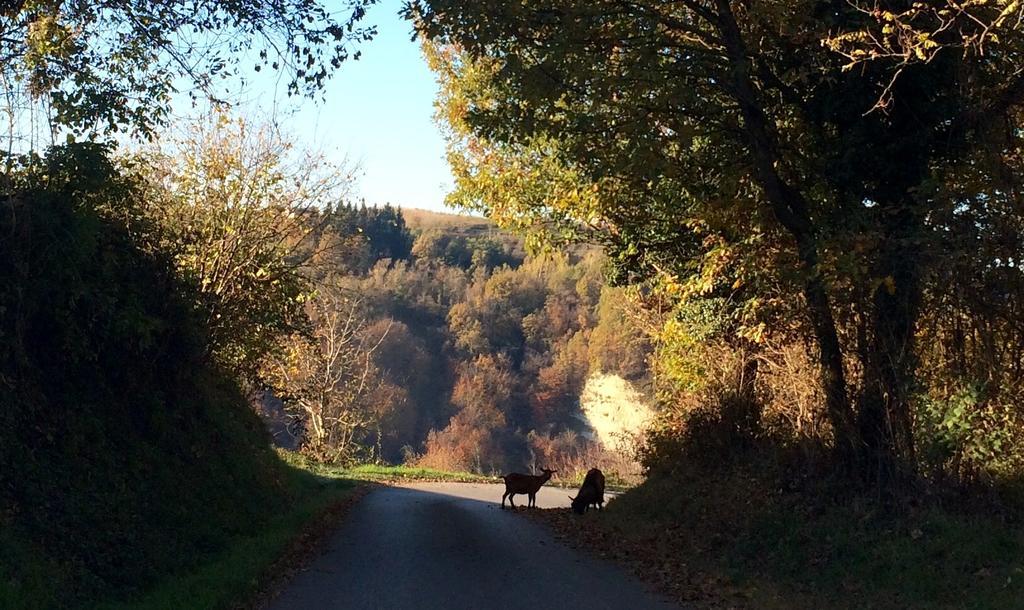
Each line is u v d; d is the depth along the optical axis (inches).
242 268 726.5
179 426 560.7
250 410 816.3
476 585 395.9
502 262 4621.1
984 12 409.4
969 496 404.2
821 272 454.0
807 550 436.5
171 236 596.4
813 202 519.5
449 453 2733.8
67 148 428.5
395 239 4478.3
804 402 550.0
